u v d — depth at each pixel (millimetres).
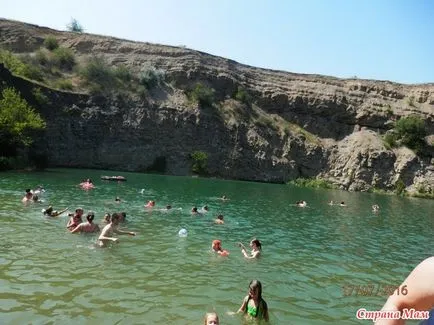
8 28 70875
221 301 11000
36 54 66625
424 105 80250
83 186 36406
